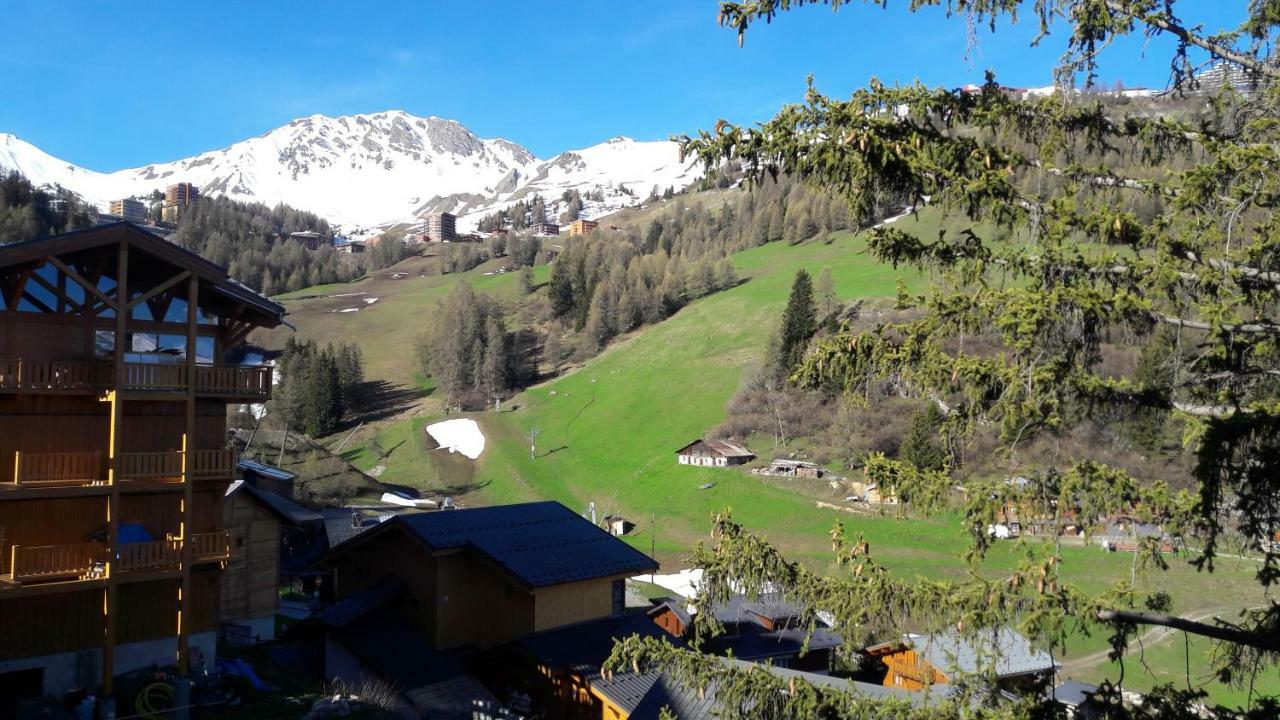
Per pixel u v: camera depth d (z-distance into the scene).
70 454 22.38
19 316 22.95
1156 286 9.66
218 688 24.31
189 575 23.59
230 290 25.05
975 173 10.12
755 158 10.44
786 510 68.62
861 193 10.09
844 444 75.81
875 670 33.09
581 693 27.58
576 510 80.81
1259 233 9.91
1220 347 9.80
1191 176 9.70
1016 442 9.95
